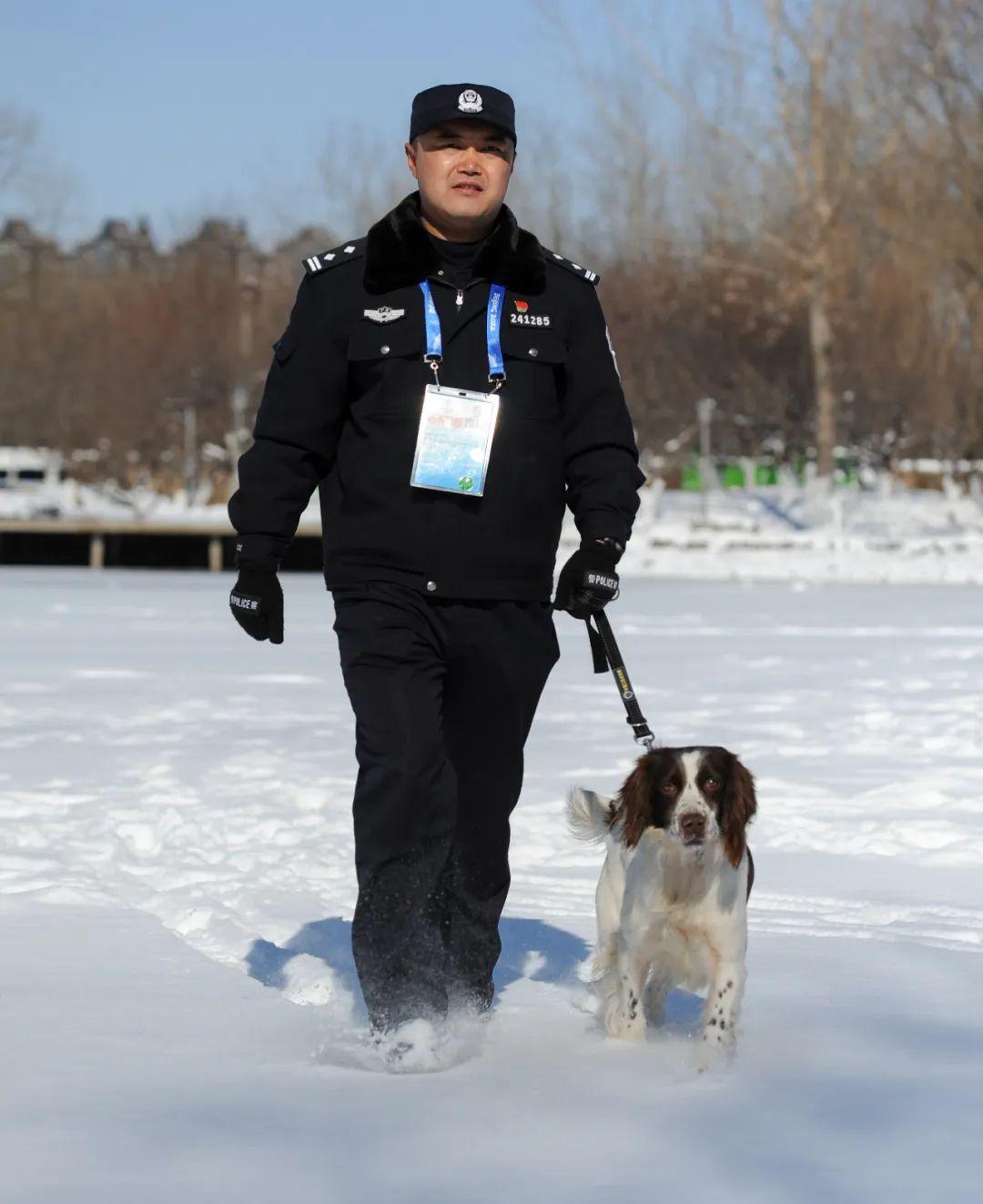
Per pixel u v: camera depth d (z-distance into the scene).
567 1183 5.11
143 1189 5.05
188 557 66.00
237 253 103.62
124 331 97.94
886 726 17.86
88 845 11.48
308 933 9.20
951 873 10.96
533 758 15.66
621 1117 5.79
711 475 83.50
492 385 7.11
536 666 7.28
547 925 9.40
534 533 7.18
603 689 21.52
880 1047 6.74
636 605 38.47
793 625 32.38
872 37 61.06
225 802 13.38
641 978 7.00
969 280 63.41
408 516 7.05
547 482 7.21
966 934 9.12
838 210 61.06
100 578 53.94
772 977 7.96
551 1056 6.69
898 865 11.24
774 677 22.83
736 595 42.31
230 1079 6.22
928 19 60.81
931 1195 5.00
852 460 82.94
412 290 7.10
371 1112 5.83
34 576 55.16
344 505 7.19
